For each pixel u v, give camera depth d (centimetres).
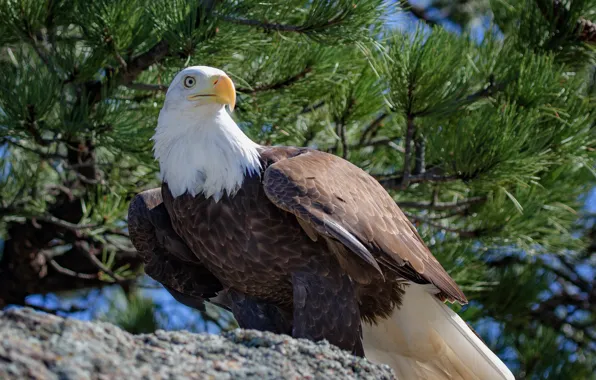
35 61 1123
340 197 858
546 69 1109
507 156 1055
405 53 1073
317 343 724
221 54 1055
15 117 1010
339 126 1186
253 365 666
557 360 1395
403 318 934
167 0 1028
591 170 1129
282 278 875
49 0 1055
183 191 880
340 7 1027
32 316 646
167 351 667
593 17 1230
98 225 1133
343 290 860
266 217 859
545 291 1466
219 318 1395
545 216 1177
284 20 1071
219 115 882
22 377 579
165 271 972
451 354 935
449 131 1102
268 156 893
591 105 1215
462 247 1166
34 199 1157
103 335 658
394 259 862
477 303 1359
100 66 1063
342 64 1145
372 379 688
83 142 1133
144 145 1090
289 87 1125
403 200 1225
